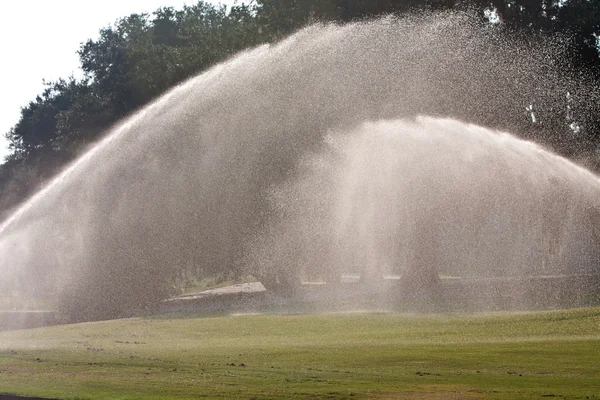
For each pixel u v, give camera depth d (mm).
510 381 23297
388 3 70750
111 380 23984
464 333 39312
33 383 23484
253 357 29875
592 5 74625
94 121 101188
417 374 24906
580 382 23078
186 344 36094
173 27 119000
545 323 43062
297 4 77062
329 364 27609
